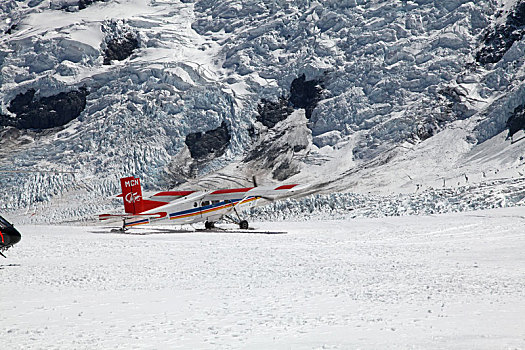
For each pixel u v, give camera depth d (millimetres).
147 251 62688
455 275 42656
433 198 149000
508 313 28359
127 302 32312
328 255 57625
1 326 26203
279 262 51625
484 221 92625
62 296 34406
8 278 41938
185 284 39000
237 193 102562
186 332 24781
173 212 99688
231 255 58062
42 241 75625
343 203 166125
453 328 24938
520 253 57500
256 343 22625
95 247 67500
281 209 173500
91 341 23109
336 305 31016
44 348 21891
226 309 30094
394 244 70000
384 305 30938
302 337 23609
